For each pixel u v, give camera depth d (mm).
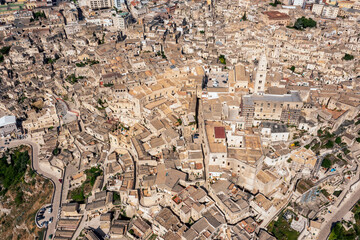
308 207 179875
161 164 184250
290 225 169250
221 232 156500
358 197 189000
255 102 191250
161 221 158125
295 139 192375
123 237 165125
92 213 177000
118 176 189000
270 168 179250
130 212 175625
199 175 178000
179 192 164125
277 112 193500
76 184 198625
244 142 181375
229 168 176750
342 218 177000
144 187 173250
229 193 165000
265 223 165250
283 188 178750
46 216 182875
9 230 190000
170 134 192375
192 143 190125
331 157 199250
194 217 159625
